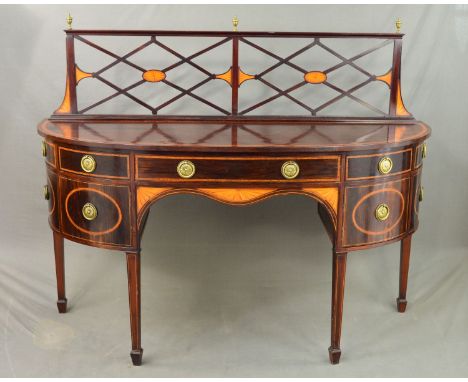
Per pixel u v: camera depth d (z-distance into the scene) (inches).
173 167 74.5
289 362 83.0
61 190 80.5
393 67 93.5
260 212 106.7
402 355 84.7
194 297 101.4
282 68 100.5
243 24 99.5
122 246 77.9
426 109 104.3
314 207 106.6
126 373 80.0
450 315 95.4
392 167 78.1
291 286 105.7
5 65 101.0
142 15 99.1
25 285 102.0
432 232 110.3
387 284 105.7
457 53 102.0
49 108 103.0
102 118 93.5
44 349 85.0
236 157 74.2
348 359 83.8
